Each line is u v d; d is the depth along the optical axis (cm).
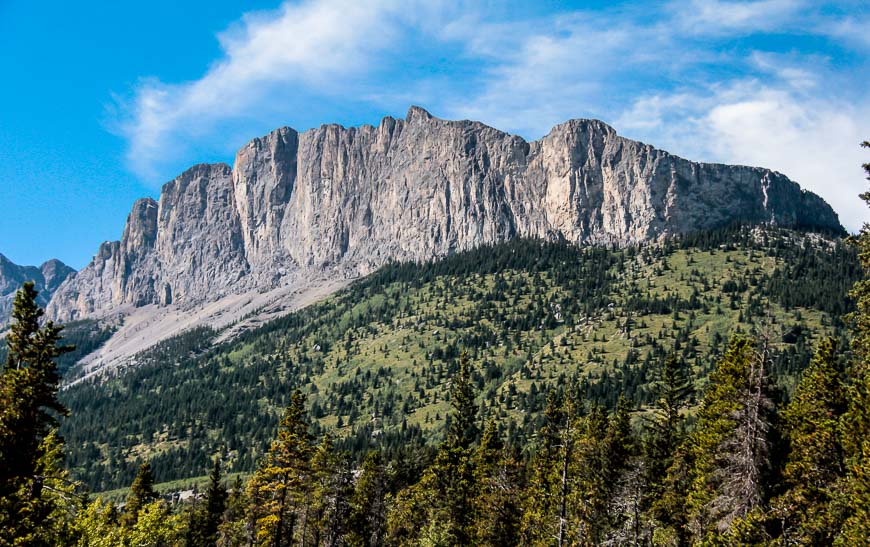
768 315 5672
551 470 9388
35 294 5875
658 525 7581
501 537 8619
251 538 9100
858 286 5078
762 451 5416
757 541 5050
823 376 6081
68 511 6612
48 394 5681
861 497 4562
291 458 8219
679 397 9406
